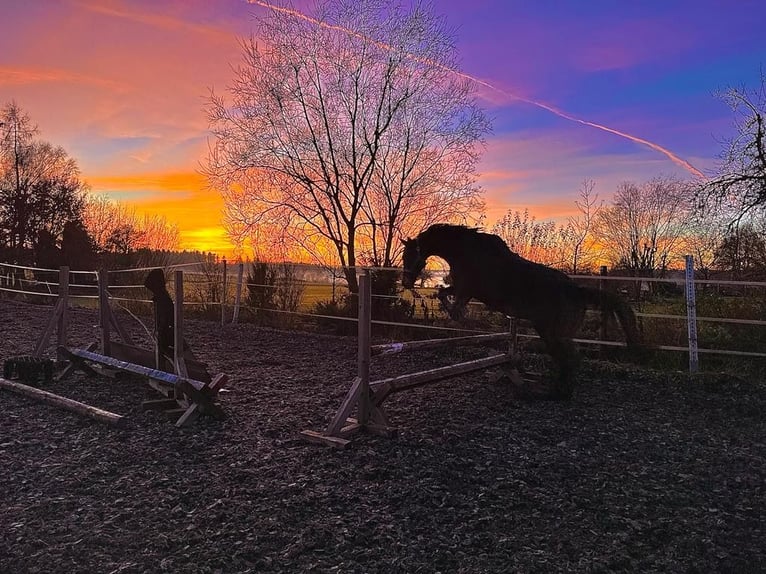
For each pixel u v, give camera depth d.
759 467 4.49
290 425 5.35
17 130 28.19
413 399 6.61
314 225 13.17
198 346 10.32
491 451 4.75
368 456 4.53
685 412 6.24
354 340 11.09
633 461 4.59
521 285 6.52
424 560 2.96
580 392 7.12
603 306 6.61
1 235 25.34
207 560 2.92
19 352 8.99
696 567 2.94
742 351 8.38
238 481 3.98
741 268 11.14
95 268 23.69
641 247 20.30
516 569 2.88
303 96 12.52
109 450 4.55
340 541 3.14
